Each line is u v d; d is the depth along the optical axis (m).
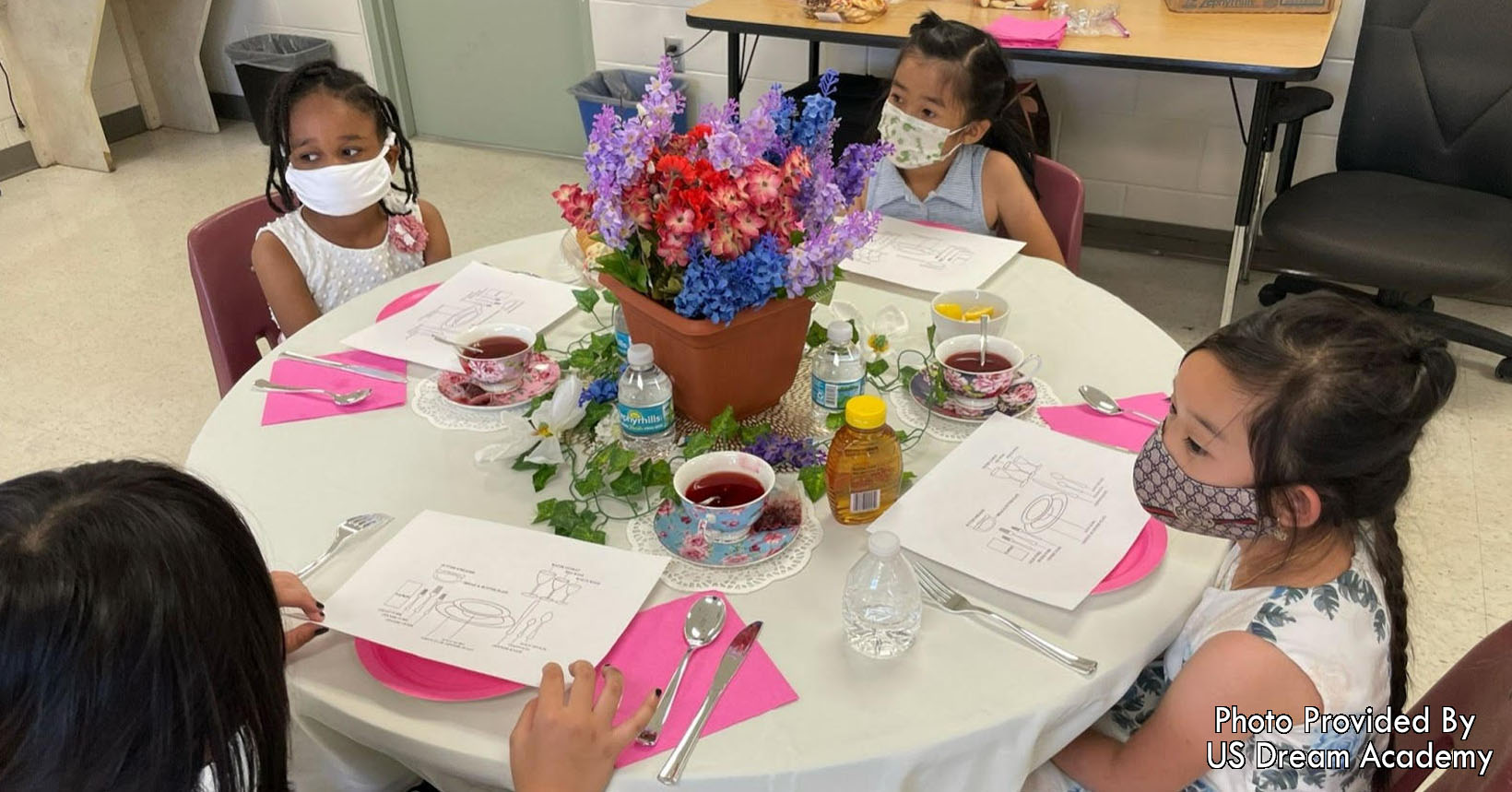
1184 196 3.32
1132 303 3.15
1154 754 0.99
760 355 1.24
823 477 1.17
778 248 1.15
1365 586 0.95
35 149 4.30
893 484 1.13
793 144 1.20
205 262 1.76
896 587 0.97
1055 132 3.38
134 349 3.03
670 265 1.16
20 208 3.97
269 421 1.34
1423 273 2.27
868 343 1.44
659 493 1.18
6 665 0.66
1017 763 0.92
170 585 0.69
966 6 2.97
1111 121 3.30
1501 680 0.90
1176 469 0.96
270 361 1.47
